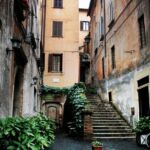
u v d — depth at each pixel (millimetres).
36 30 16016
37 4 16641
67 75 22672
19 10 9180
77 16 23906
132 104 14211
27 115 11148
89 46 29406
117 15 17531
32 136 6160
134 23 14367
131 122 14273
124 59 15875
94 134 13641
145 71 12664
